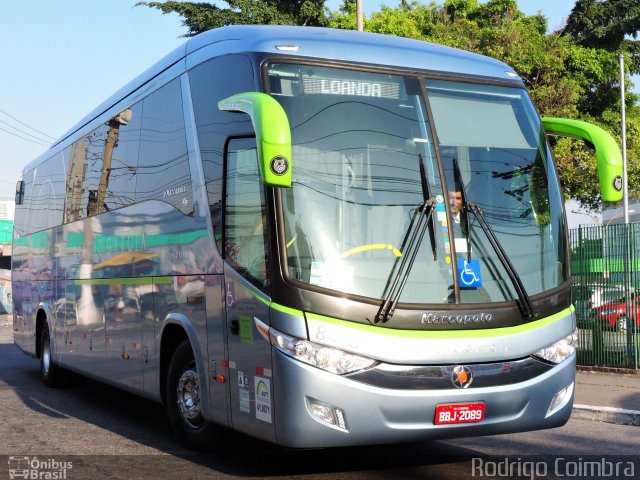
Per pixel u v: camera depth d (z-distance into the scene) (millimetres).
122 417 10531
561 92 27797
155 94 9320
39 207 14461
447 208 6848
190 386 8258
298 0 34156
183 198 8281
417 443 8656
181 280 8242
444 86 7336
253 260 6793
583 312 14773
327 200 6566
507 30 28281
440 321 6520
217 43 7918
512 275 6902
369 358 6312
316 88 6859
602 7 35750
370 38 7543
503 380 6711
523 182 7332
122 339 9922
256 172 6859
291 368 6270
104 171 10977
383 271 6504
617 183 7363
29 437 9031
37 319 14102
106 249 10602
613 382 13000
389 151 6867
